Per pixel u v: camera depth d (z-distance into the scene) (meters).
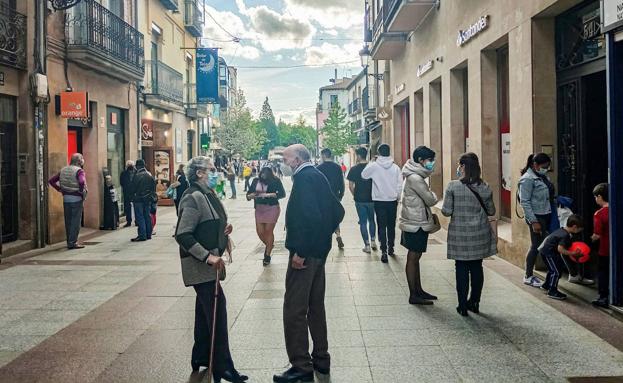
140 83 19.11
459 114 13.38
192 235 4.52
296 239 4.60
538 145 8.40
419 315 6.30
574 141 7.98
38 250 11.58
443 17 13.90
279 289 7.69
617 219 6.08
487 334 5.57
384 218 9.51
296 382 4.54
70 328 6.06
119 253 11.25
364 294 7.30
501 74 10.80
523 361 4.83
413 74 18.23
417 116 18.44
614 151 6.07
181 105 24.31
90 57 13.66
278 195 9.53
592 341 5.30
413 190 6.81
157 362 5.00
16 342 5.60
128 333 5.86
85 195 12.02
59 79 13.09
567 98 8.18
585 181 7.69
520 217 8.66
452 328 5.79
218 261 4.45
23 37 11.59
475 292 6.35
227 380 4.60
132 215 17.09
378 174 9.55
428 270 8.75
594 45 7.37
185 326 6.09
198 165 4.71
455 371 4.65
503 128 10.73
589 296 6.88
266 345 5.41
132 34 17.14
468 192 6.23
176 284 8.22
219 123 48.91
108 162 16.47
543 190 7.24
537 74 8.39
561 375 4.52
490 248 6.27
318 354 4.71
